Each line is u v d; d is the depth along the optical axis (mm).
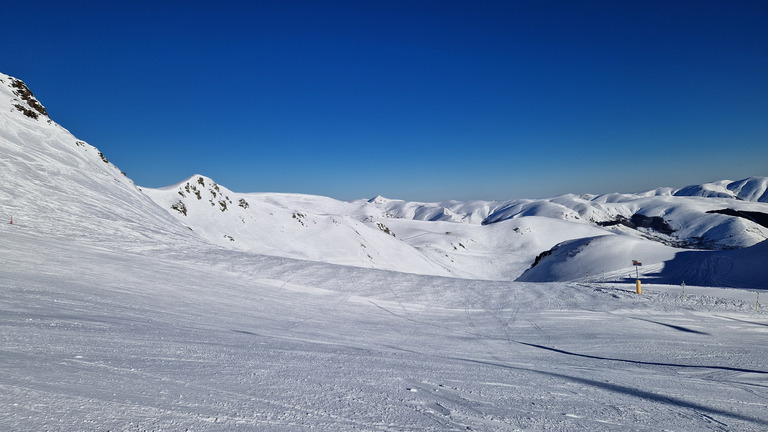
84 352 4723
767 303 17688
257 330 9742
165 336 6758
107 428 2652
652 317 15672
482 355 9164
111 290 12164
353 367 5898
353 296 18250
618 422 4168
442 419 3725
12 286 10141
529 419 4000
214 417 3125
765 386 6871
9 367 3689
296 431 3008
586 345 11172
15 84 46188
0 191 25078
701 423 4406
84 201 29484
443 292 19938
